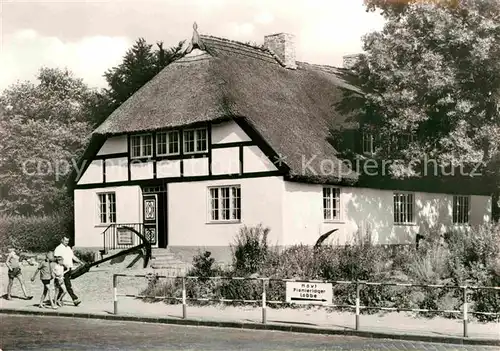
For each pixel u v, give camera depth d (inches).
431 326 597.3
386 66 1123.3
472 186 1492.4
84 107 2281.0
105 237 1239.5
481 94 1097.4
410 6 1133.1
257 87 1172.5
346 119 1248.2
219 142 1115.3
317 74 1362.0
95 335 582.9
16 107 2239.2
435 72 1063.0
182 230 1147.9
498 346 516.4
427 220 1375.5
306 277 738.8
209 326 636.7
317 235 1104.2
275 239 1044.5
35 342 548.7
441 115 1135.6
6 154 2090.3
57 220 1622.8
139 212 1206.3
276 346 517.3
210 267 818.8
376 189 1242.6
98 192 1259.2
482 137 1106.7
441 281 696.4
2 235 1510.8
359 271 722.2
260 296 737.0
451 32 1045.2
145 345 526.9
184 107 1136.2
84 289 907.4
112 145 1245.1
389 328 586.6
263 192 1061.1
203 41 1205.1
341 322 623.8
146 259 1084.5
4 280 1053.2
